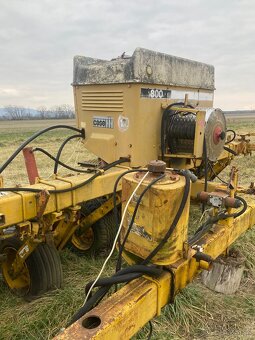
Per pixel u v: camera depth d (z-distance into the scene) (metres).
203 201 2.60
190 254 2.12
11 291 3.47
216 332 2.94
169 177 1.98
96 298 1.86
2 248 3.46
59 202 2.89
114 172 3.46
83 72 4.21
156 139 4.06
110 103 3.96
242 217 3.02
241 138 6.43
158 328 2.88
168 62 4.07
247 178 8.92
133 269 1.91
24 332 2.84
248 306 3.28
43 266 3.24
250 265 3.98
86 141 4.40
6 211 2.53
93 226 4.21
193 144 3.98
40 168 10.72
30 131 39.06
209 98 5.23
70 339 1.48
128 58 4.09
